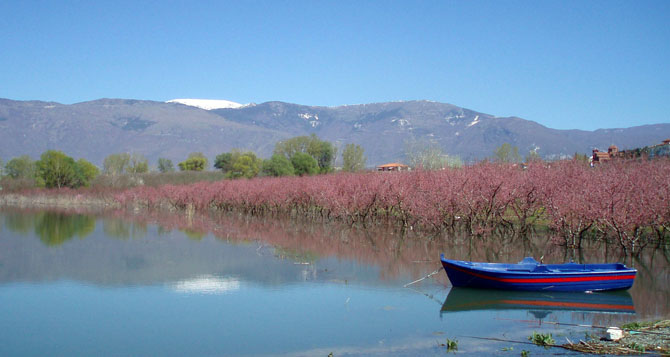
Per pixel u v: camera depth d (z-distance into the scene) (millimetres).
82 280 22828
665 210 26500
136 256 28516
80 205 73375
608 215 26562
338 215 44219
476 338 14828
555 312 17203
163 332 15906
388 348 14195
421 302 18688
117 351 14406
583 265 20312
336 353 13930
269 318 17109
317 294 20016
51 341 15320
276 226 43750
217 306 18625
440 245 31000
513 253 27797
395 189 38875
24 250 30781
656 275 22172
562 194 29109
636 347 13312
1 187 85000
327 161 111062
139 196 70875
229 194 59812
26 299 19859
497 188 32531
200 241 34438
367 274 23250
